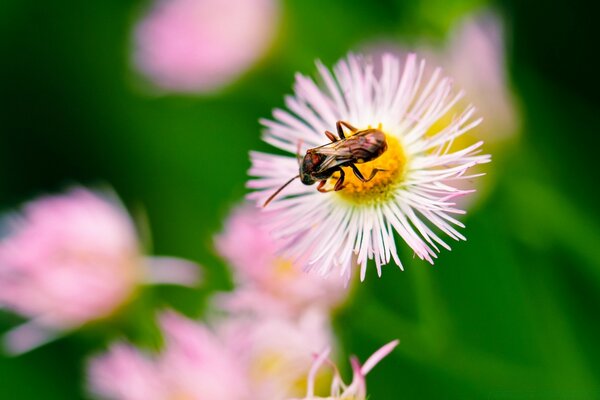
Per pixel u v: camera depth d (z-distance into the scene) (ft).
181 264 0.75
